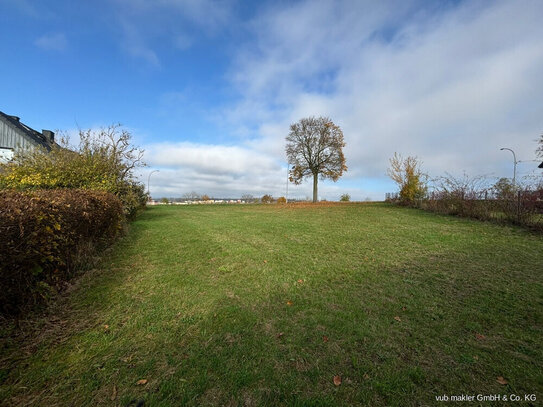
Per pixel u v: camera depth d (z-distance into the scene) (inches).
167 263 195.0
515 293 138.3
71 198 165.6
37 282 116.0
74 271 159.2
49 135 911.0
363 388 73.6
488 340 96.7
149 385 74.0
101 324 106.3
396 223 395.5
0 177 270.7
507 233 299.4
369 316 114.7
